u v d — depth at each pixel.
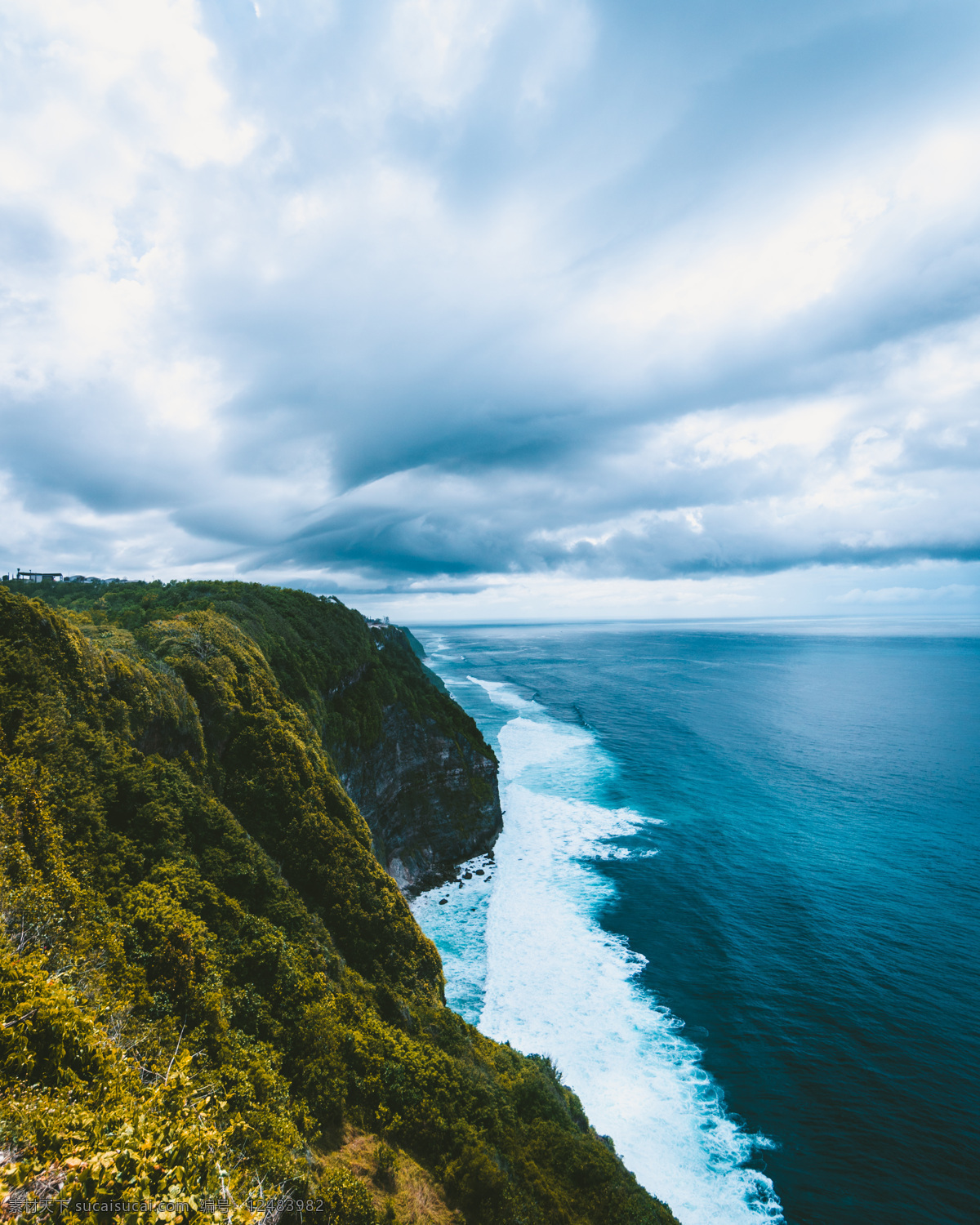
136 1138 7.92
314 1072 18.11
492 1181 17.56
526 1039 32.31
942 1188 24.78
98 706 23.95
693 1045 32.00
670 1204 23.98
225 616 40.41
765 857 54.41
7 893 14.46
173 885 20.64
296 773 32.16
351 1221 12.97
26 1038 9.77
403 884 48.25
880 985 36.84
